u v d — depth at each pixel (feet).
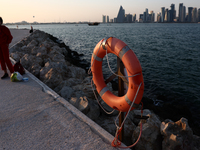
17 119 10.20
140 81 7.14
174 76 42.75
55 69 19.83
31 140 8.39
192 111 25.08
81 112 10.96
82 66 46.06
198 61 60.90
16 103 12.30
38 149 7.78
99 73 9.71
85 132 9.05
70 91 14.40
